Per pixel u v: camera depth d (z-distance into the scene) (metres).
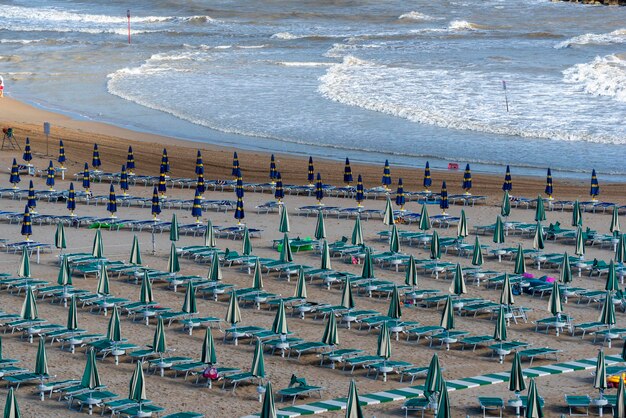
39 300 96.62
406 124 182.25
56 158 156.75
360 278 99.94
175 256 97.44
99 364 81.38
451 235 119.19
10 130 161.75
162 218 126.25
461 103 198.25
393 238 105.31
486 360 82.75
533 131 174.00
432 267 104.06
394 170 151.25
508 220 125.19
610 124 178.25
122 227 122.44
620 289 98.88
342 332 88.94
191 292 88.06
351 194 137.62
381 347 77.88
